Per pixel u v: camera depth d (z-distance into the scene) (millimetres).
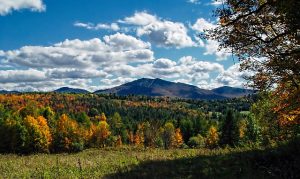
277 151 16516
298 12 13492
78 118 168875
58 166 19219
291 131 22938
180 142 136875
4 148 90375
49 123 122938
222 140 83375
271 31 17438
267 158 16109
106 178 15531
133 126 175750
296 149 16047
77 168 18438
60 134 105688
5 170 18906
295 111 21703
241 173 14742
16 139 90562
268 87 20219
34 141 92812
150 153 25188
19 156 29172
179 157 20625
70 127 108062
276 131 23891
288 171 14180
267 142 22125
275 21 15773
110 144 132125
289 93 20688
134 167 17766
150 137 141250
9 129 90688
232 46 17531
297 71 17422
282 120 22891
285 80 18672
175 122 177500
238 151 19938
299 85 19750
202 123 159250
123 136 150500
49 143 97875
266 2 15484
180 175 15266
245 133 45188
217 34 17422
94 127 130750
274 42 17359
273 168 14828
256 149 18984
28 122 93562
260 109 23812
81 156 27156
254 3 16125
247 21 16609
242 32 17094
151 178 15070
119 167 18047
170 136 137875
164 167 17203
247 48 18047
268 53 17609
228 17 16812
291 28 14672
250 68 19797
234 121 82812
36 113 147375
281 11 13789
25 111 145375
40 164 20906
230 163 16359
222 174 14906
